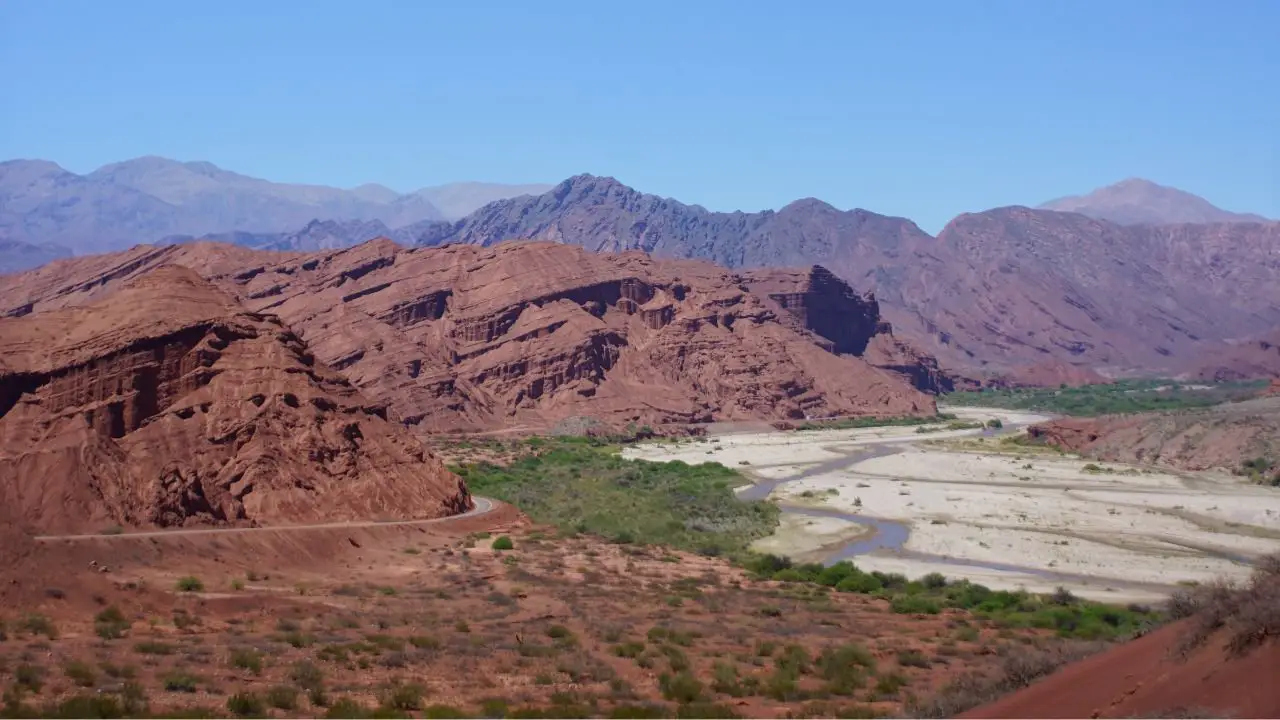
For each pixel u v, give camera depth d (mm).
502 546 98375
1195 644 32031
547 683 50594
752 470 185625
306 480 100875
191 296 110875
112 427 96750
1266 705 26062
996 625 73625
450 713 42562
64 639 54938
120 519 83125
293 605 68812
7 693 42250
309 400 107812
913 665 58406
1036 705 35312
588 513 132875
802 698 49562
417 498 108312
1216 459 177500
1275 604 29266
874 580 91812
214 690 45562
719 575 94438
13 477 82250
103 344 100375
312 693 44750
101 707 40000
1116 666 35594
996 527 124688
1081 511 134375
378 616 67250
